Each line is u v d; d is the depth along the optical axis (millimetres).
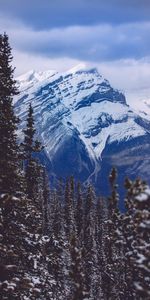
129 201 16125
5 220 23953
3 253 23031
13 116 25797
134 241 15836
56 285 26781
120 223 16328
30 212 26812
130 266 15852
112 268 25328
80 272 19594
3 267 22688
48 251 26703
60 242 27750
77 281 19484
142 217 14898
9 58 26578
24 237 25688
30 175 40281
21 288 23156
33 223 27391
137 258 15320
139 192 15055
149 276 15266
